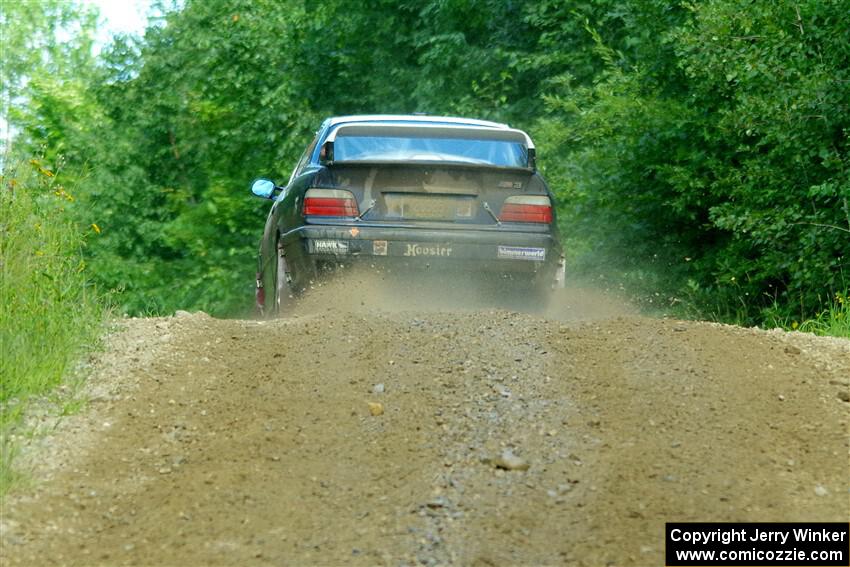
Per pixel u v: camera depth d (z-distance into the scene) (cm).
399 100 4672
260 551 883
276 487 1003
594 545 876
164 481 1029
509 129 1820
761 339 1443
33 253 1492
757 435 1118
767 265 2603
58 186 1641
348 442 1096
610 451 1066
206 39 5062
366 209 1697
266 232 2105
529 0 4194
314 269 1698
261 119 4897
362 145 1770
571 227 3222
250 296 5022
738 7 2553
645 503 953
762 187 2642
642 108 2995
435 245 1691
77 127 5272
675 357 1323
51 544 906
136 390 1261
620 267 3188
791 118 2461
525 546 878
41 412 1195
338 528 920
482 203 1719
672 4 3095
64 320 1418
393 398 1201
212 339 1441
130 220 5131
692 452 1064
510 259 1714
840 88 2409
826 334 2023
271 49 5000
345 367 1299
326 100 4978
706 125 2866
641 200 3117
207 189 5047
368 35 4859
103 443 1119
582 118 3244
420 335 1402
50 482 1024
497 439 1095
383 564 855
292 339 1416
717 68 2594
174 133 5191
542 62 3859
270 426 1141
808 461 1066
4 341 1307
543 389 1218
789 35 2508
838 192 2406
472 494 978
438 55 4231
